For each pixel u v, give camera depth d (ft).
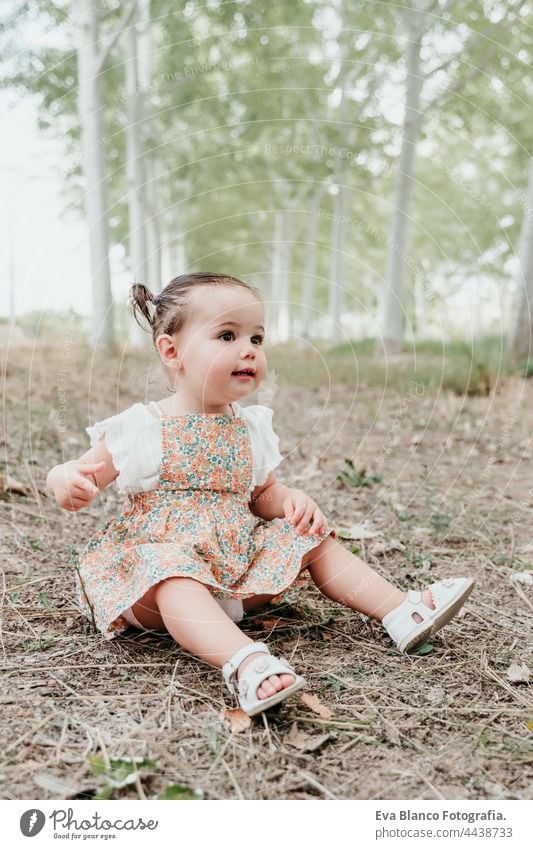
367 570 6.12
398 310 34.86
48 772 4.22
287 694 4.73
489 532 9.21
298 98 39.09
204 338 6.14
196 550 5.89
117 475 6.35
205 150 43.39
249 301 6.22
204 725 4.74
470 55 32.27
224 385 6.16
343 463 13.52
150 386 6.86
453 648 5.98
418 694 5.21
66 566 7.50
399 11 31.04
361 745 4.58
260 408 6.86
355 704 5.05
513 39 31.76
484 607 6.86
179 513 6.09
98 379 19.33
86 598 6.01
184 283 6.31
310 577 6.50
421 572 7.70
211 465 6.21
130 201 38.09
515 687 5.37
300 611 6.71
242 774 4.26
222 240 62.49
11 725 4.62
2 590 6.79
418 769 4.35
